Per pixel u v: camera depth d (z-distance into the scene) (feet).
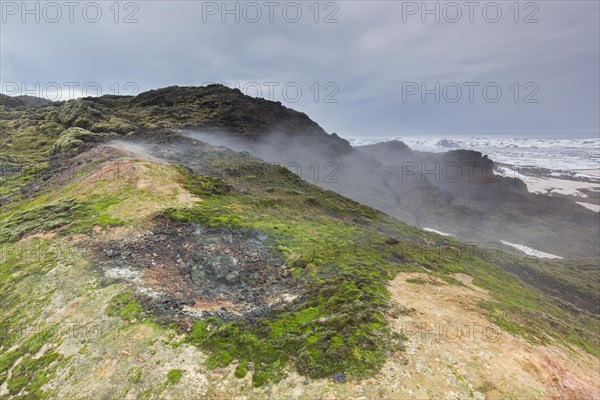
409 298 66.74
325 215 142.10
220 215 100.48
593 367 58.54
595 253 393.09
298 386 41.65
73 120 263.29
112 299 59.06
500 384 44.39
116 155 174.09
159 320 53.36
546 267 214.07
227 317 56.59
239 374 43.52
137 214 93.71
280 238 95.30
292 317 56.13
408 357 47.19
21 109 355.77
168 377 43.50
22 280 69.10
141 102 367.86
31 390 45.47
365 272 76.84
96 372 46.06
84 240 81.30
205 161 195.42
